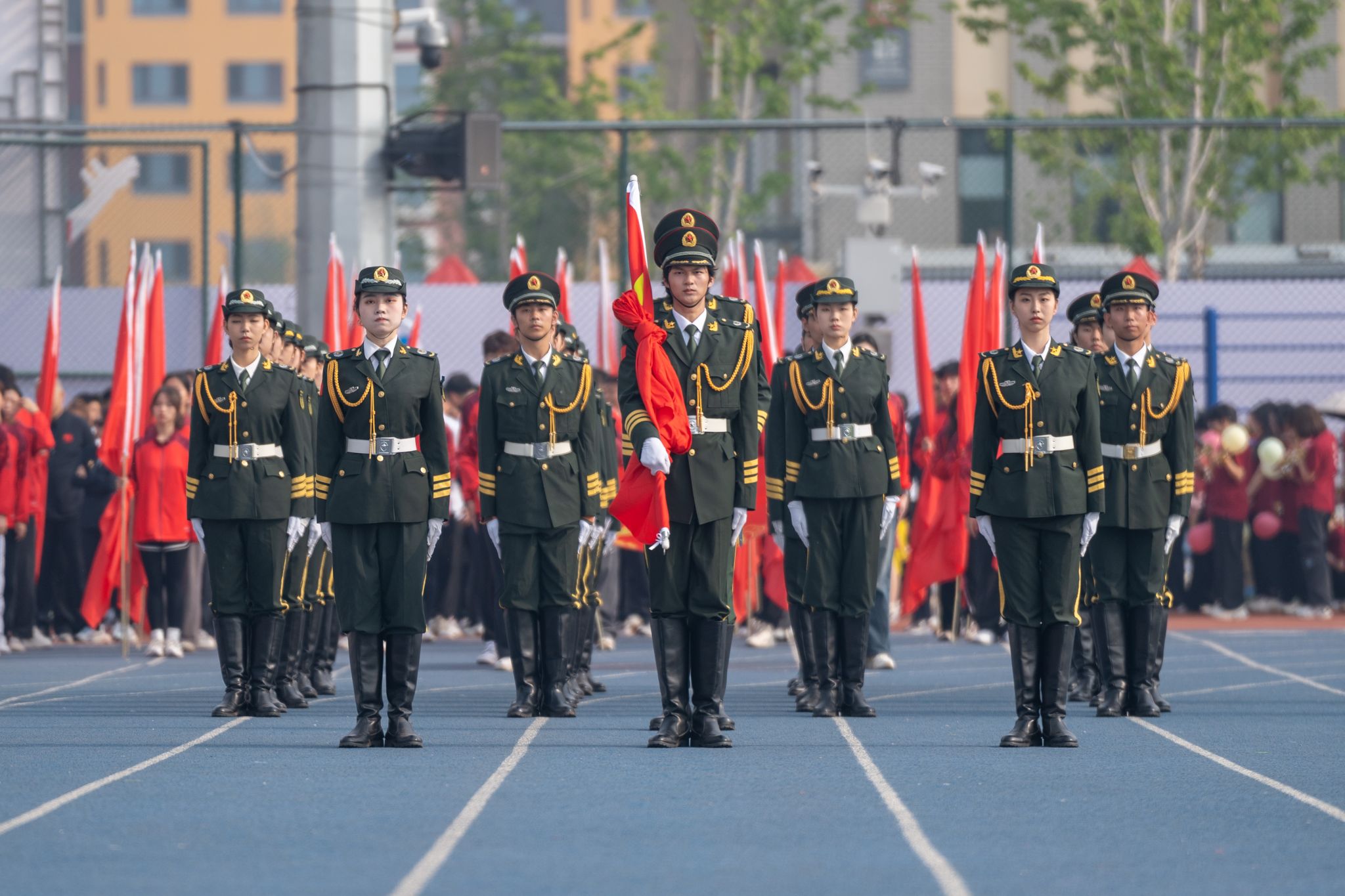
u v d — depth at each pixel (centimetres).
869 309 5684
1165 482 3069
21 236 6825
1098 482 2714
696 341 2558
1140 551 3083
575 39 15050
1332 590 5803
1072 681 3403
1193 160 7456
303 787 2233
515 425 3039
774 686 3672
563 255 4916
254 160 5503
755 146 10306
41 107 6919
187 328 5638
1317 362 6031
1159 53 7500
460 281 7075
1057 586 2681
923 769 2405
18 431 4600
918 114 10500
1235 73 7519
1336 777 2336
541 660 3097
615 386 4166
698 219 2586
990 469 2720
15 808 2075
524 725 2931
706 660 2628
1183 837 1905
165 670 4066
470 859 1775
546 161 9925
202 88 16425
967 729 2886
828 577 3086
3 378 4625
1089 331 3338
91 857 1789
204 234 5538
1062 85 7856
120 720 3017
